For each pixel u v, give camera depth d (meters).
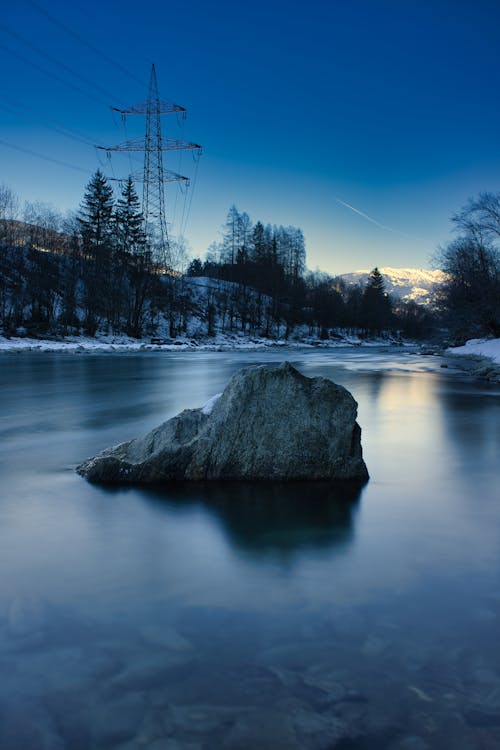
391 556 5.25
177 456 7.78
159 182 72.81
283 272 116.38
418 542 5.66
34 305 64.00
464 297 58.56
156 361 41.47
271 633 3.74
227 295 106.06
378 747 2.68
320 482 7.89
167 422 8.13
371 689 3.12
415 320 151.88
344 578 4.71
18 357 41.31
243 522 6.25
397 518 6.45
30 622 3.89
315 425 7.88
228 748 2.68
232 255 118.50
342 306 132.00
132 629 3.79
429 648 3.55
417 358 51.31
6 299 61.56
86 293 68.19
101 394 19.66
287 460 7.85
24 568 4.91
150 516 6.43
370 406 17.05
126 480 7.79
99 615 4.00
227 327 95.56
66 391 20.56
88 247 72.19
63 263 67.69
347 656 3.46
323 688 3.12
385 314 142.12
